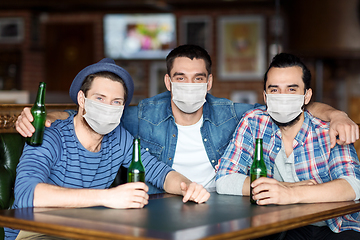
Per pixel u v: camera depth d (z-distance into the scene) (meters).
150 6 6.39
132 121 2.17
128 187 1.36
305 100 1.79
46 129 1.62
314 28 4.18
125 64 6.73
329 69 5.57
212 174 2.10
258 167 1.54
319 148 1.79
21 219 1.15
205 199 1.47
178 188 1.66
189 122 2.09
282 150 1.86
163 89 6.68
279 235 1.70
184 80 1.96
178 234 1.00
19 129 1.56
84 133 1.71
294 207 1.38
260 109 1.97
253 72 6.45
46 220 1.14
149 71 6.70
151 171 1.82
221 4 6.27
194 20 6.54
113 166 1.83
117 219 1.17
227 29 6.48
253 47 6.43
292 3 4.30
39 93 1.58
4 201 1.85
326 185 1.52
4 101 5.07
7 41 6.71
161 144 2.11
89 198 1.33
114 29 6.71
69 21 6.76
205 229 1.06
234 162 1.85
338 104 5.60
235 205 1.42
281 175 1.86
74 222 1.12
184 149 2.10
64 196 1.33
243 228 1.08
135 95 6.71
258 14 6.39
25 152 1.55
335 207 1.39
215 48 6.50
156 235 0.99
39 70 6.77
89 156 1.70
